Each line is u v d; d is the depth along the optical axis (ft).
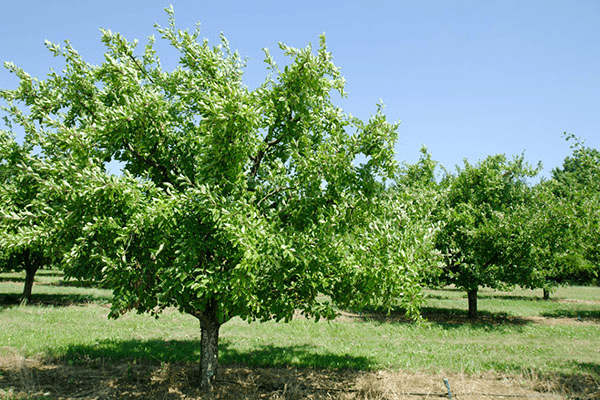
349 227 21.75
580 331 45.80
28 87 22.00
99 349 31.55
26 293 58.65
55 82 22.44
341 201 20.88
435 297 87.10
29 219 19.83
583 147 29.35
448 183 61.62
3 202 33.65
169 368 27.04
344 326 46.96
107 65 21.30
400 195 24.56
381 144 20.75
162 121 21.30
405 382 25.52
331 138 22.17
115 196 18.74
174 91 24.08
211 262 19.69
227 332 42.14
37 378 24.30
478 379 26.40
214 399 21.95
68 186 18.43
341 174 20.34
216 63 23.93
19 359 27.30
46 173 21.03
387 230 20.07
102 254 18.86
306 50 20.68
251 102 18.78
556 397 22.91
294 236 18.98
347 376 26.89
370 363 29.94
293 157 20.54
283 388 24.13
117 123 19.02
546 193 51.29
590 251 43.88
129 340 35.91
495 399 22.82
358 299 21.06
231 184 20.02
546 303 75.77
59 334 36.86
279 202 22.58
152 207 17.42
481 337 41.98
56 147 22.84
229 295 18.86
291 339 39.09
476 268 50.90
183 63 25.02
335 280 20.75
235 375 26.37
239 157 18.95
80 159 19.31
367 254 19.52
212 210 17.06
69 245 19.90
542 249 50.03
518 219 50.52
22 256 56.85
